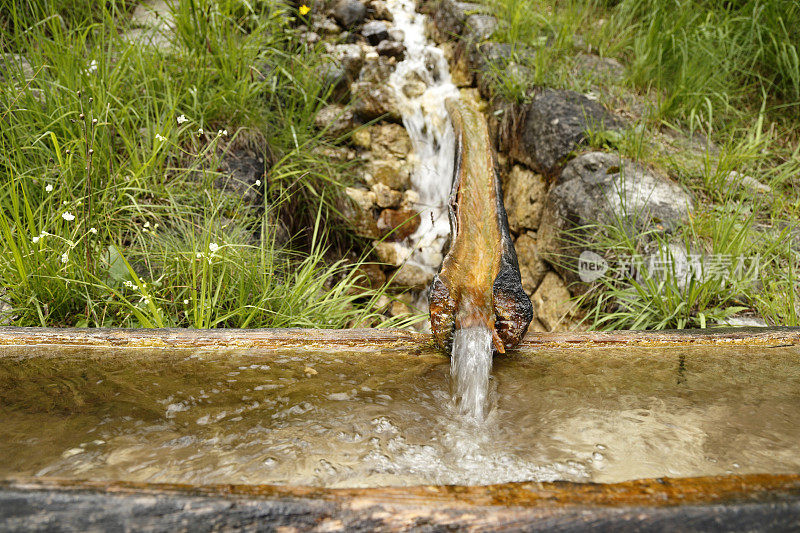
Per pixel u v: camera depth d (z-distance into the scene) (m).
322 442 1.31
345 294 3.41
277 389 1.56
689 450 1.29
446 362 1.77
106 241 2.64
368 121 4.76
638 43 4.64
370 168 4.56
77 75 3.09
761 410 1.46
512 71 4.48
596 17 5.33
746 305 2.73
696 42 4.40
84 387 1.52
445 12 5.59
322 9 5.36
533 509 0.94
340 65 4.76
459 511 0.94
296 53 4.58
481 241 2.23
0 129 2.81
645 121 3.77
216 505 0.93
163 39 4.03
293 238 3.61
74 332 1.78
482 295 1.92
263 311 2.54
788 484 1.00
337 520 0.93
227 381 1.59
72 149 2.75
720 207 3.21
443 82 5.32
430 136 4.82
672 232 3.03
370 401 1.52
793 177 3.67
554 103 4.06
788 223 3.20
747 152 3.63
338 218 4.21
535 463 1.25
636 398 1.53
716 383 1.61
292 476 1.18
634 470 1.22
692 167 3.57
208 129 3.52
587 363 1.75
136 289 2.27
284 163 3.83
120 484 0.97
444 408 1.50
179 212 2.77
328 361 1.74
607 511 0.94
